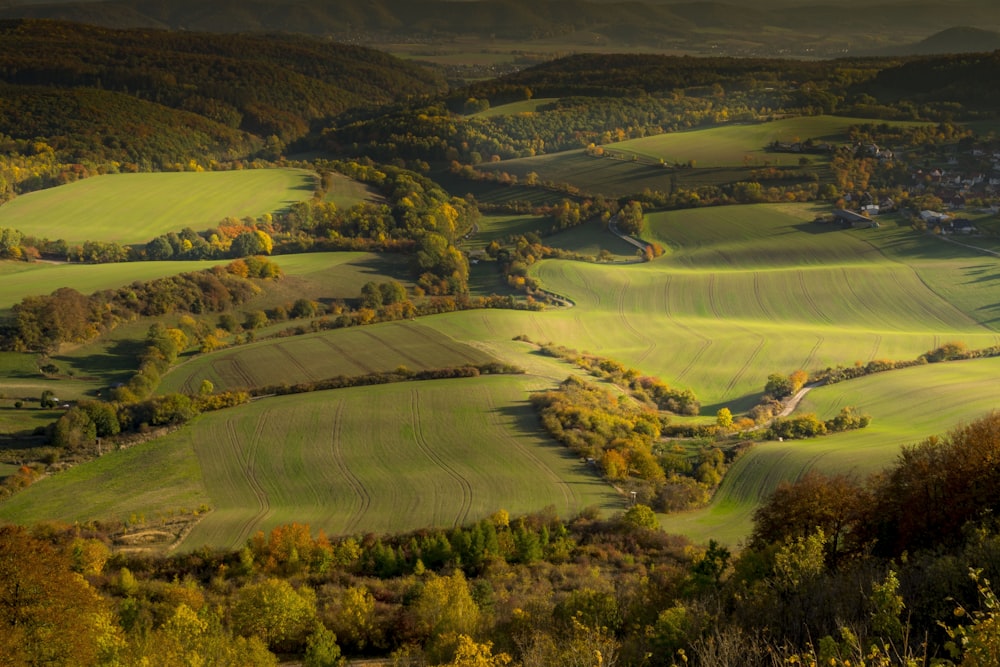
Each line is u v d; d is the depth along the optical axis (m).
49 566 27.48
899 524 30.94
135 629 34.31
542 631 27.11
